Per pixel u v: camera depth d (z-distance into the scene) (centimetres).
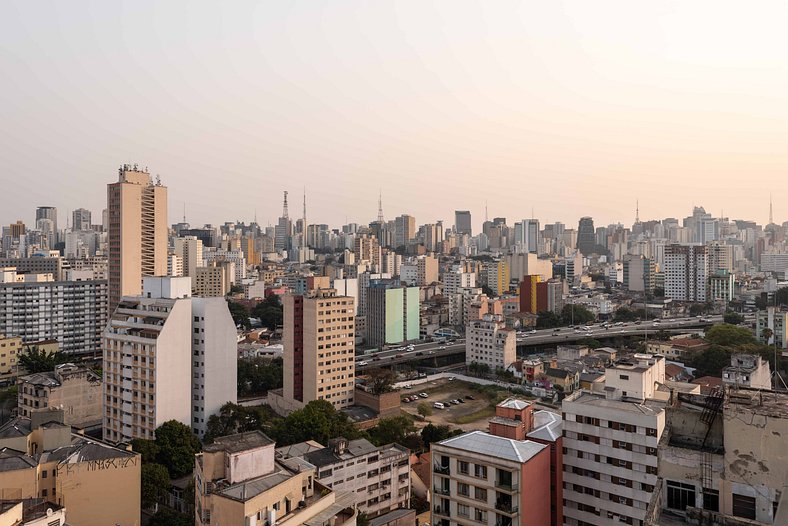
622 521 10938
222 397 19475
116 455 12438
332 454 13575
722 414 5506
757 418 5050
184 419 18088
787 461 4916
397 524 12875
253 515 7738
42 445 13262
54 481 11831
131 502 12488
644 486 10706
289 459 9912
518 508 9325
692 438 5809
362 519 12269
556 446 11369
